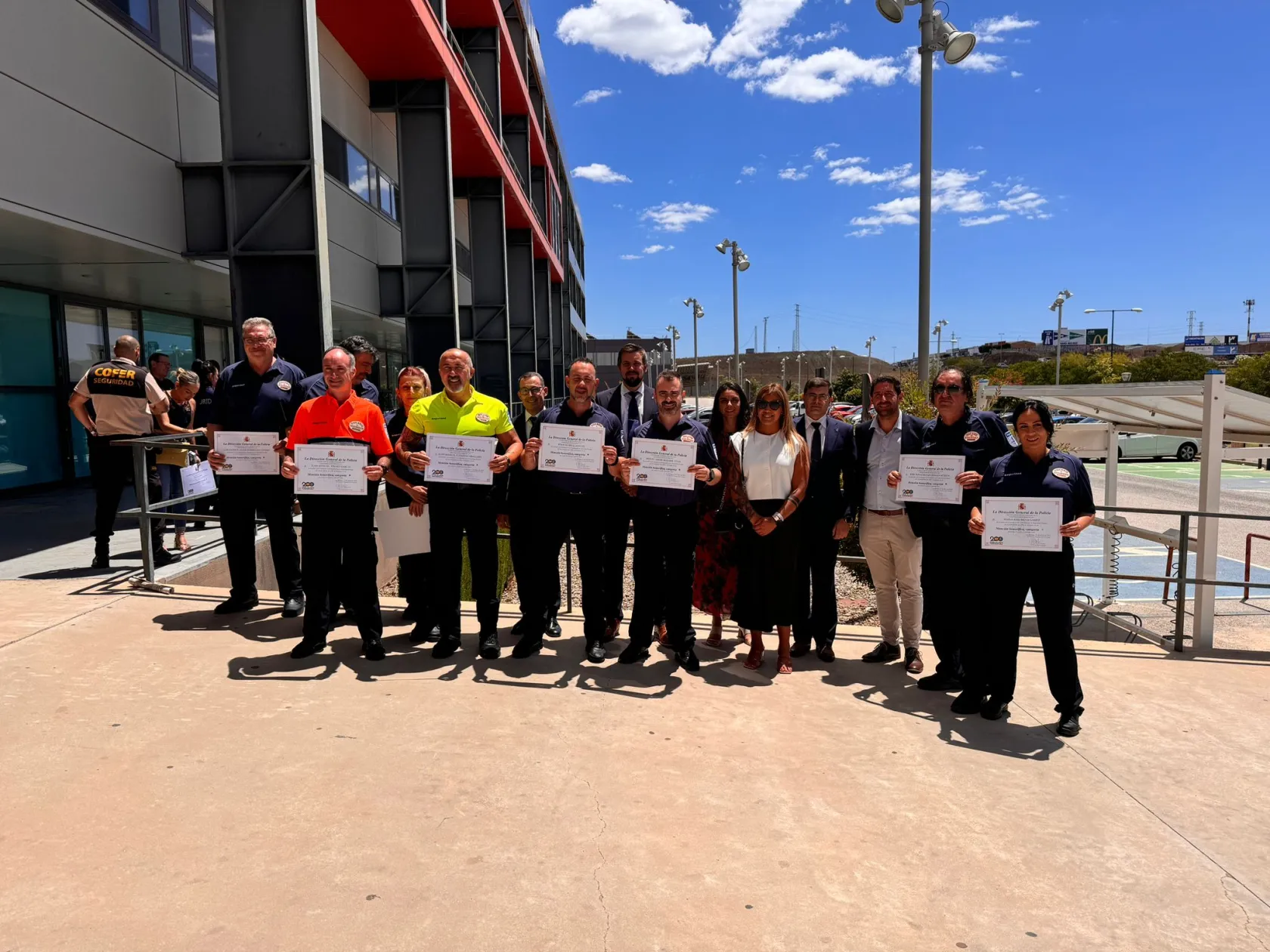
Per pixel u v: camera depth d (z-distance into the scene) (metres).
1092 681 4.77
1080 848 2.91
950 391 4.54
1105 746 3.82
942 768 3.54
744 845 2.85
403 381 5.56
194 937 2.24
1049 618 3.99
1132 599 8.94
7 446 10.00
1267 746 3.84
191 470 6.04
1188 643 6.92
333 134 13.34
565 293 45.69
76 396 5.93
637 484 4.65
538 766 3.41
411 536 4.98
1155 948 2.36
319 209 8.26
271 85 8.12
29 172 6.53
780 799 3.20
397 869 2.61
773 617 4.71
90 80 7.29
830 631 5.06
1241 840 2.98
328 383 4.56
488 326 21.98
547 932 2.33
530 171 27.81
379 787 3.16
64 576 5.93
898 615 5.11
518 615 5.98
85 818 2.85
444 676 4.46
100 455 5.96
